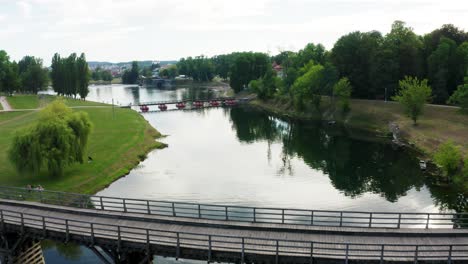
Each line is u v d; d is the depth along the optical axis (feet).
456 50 273.75
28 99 403.13
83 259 98.89
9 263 86.74
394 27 321.32
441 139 200.34
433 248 74.28
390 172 171.83
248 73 499.92
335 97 333.83
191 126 301.22
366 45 326.03
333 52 344.69
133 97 558.15
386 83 308.19
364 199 141.28
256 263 71.10
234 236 73.05
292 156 204.64
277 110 375.04
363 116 286.25
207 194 148.97
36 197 128.67
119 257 79.25
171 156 207.21
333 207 134.72
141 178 169.48
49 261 97.81
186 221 85.05
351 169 178.29
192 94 584.81
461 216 124.67
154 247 75.05
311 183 160.15
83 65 430.61
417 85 238.07
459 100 218.38
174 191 152.56
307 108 337.31
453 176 155.74
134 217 87.86
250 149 222.07
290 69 383.65
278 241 71.41
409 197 142.10
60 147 147.64
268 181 163.22
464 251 67.56
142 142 226.58
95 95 604.49
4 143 199.11
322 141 238.27
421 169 172.65
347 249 66.95
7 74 425.69
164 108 401.08
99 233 79.15
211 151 218.18
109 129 254.06
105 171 169.48
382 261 67.41
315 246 74.69
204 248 72.38
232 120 330.75
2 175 155.12
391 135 240.73
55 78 437.58
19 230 83.92
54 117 152.66
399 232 78.48
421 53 305.12
